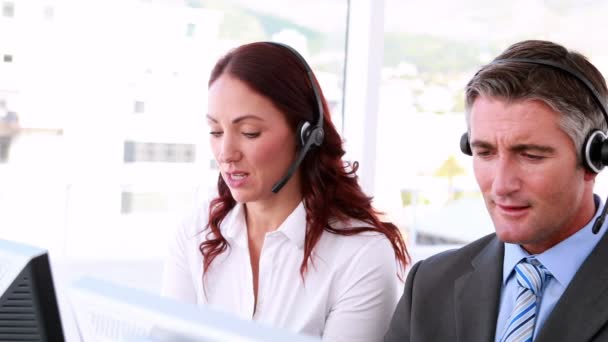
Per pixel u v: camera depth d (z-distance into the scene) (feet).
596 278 3.22
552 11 9.18
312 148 4.93
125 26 7.45
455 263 3.88
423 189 9.00
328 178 4.98
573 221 3.33
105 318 2.63
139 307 2.53
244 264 4.95
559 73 3.12
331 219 4.91
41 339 2.89
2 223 7.25
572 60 3.19
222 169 4.69
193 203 7.97
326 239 4.83
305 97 4.71
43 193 7.39
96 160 7.54
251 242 4.99
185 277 5.23
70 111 7.38
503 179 3.19
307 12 8.27
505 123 3.14
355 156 8.43
